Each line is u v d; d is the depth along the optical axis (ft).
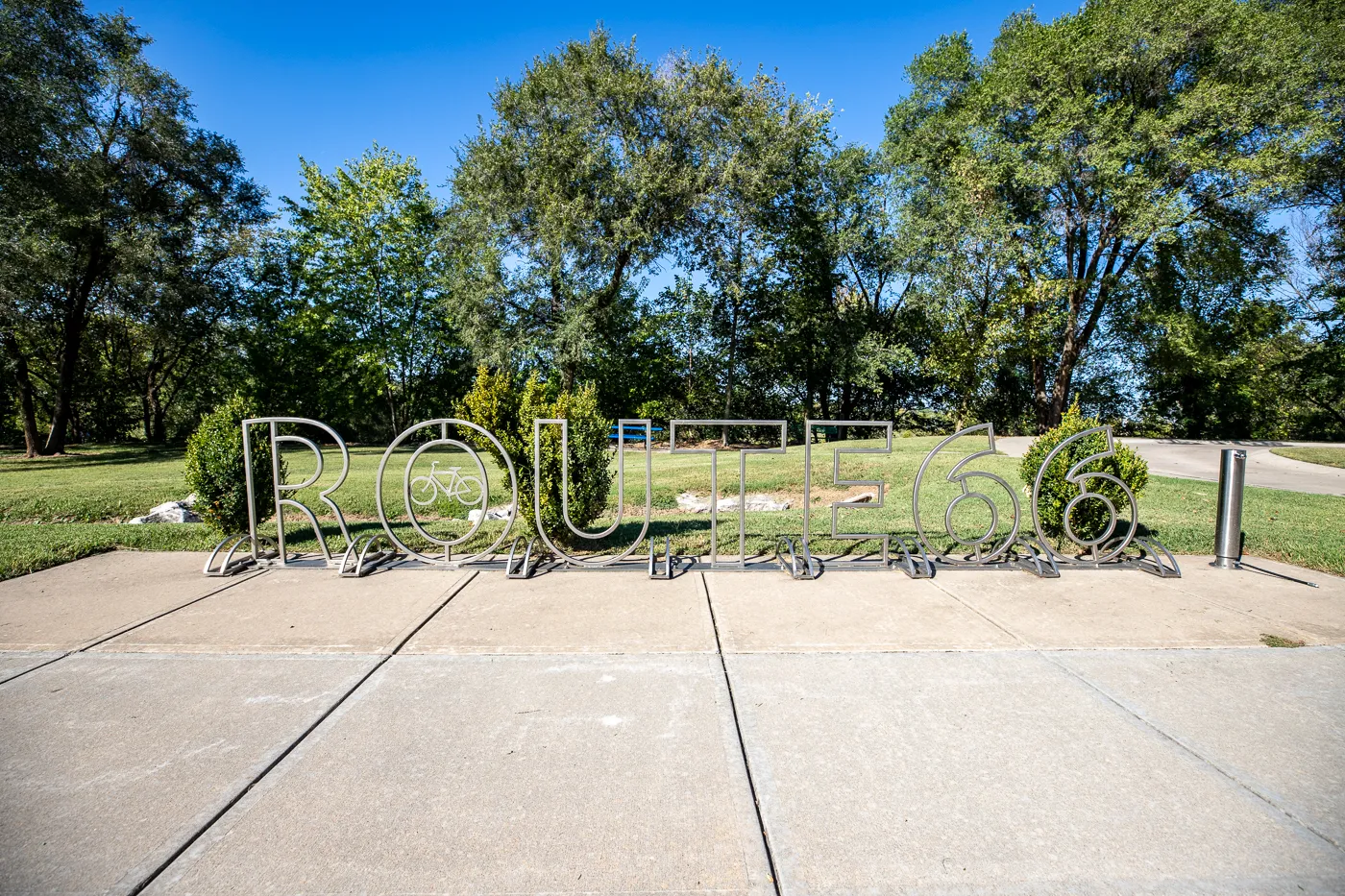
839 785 7.71
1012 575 16.67
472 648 11.84
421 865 6.38
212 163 75.61
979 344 81.41
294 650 11.77
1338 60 64.18
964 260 78.59
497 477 34.83
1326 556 17.46
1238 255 71.05
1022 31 80.69
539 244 73.36
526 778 7.85
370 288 95.91
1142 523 22.59
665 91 74.49
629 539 21.08
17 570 16.97
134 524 24.29
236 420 21.21
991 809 7.25
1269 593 15.02
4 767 8.08
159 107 69.92
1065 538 19.75
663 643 12.06
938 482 32.73
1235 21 64.85
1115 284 78.95
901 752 8.41
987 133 76.54
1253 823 7.00
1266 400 86.63
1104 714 9.38
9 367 63.05
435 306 100.17
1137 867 6.34
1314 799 7.42
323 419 105.81
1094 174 69.72
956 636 12.42
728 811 7.23
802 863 6.39
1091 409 99.71
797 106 77.61
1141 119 65.51
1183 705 9.66
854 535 17.28
